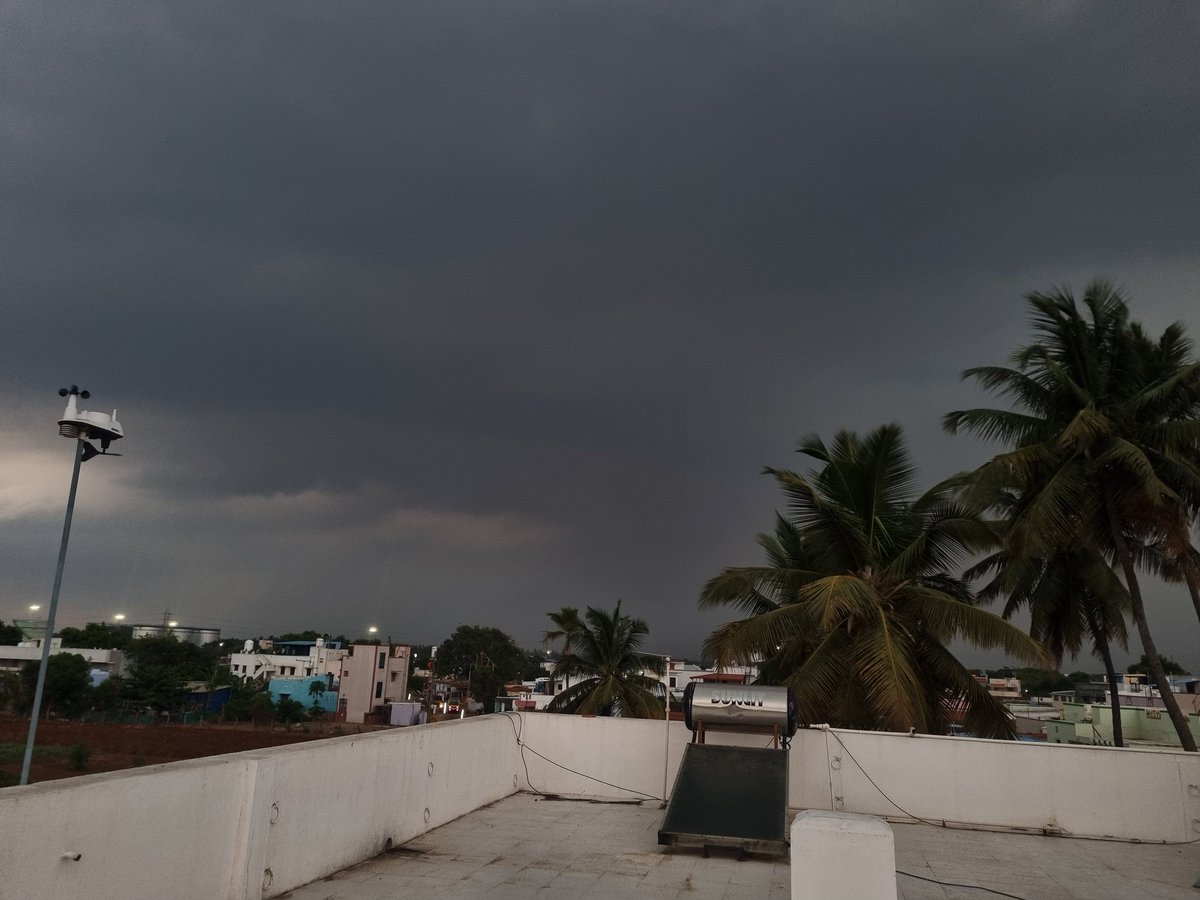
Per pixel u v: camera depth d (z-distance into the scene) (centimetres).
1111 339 1788
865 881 457
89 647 8638
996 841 1066
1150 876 891
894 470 1730
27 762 1451
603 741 1302
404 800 929
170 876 580
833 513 1689
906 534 1698
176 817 589
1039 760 1161
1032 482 1753
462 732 1105
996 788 1163
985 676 7431
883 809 1188
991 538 1630
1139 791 1121
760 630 1603
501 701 5816
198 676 8119
